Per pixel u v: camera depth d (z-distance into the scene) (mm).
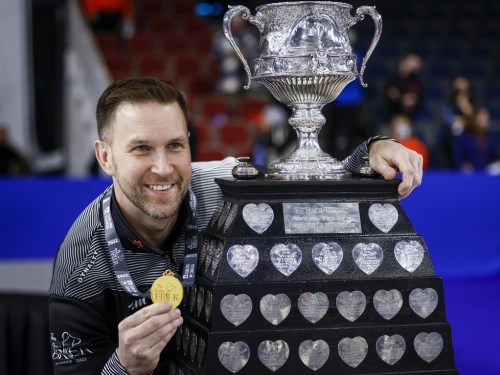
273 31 1804
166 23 12734
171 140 1744
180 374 1878
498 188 5078
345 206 1748
